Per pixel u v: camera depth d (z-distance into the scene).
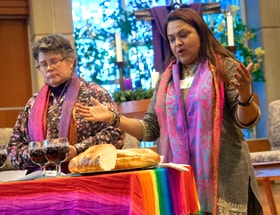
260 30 6.73
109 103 2.65
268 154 4.27
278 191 5.86
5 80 6.49
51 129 2.58
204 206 2.16
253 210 2.23
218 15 6.70
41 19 6.24
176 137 2.27
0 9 6.39
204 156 2.19
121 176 1.51
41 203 1.50
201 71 2.31
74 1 6.54
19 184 1.50
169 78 2.43
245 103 2.06
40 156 1.83
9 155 2.58
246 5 6.95
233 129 2.25
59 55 2.64
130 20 6.54
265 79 6.66
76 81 2.70
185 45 2.32
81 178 1.52
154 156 1.71
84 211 1.51
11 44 6.54
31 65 6.58
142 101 4.79
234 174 2.19
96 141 2.46
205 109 2.21
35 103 2.67
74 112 2.59
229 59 2.31
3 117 6.45
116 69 6.50
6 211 1.49
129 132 2.29
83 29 6.46
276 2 6.75
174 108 2.31
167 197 1.63
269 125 4.99
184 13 2.34
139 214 1.48
